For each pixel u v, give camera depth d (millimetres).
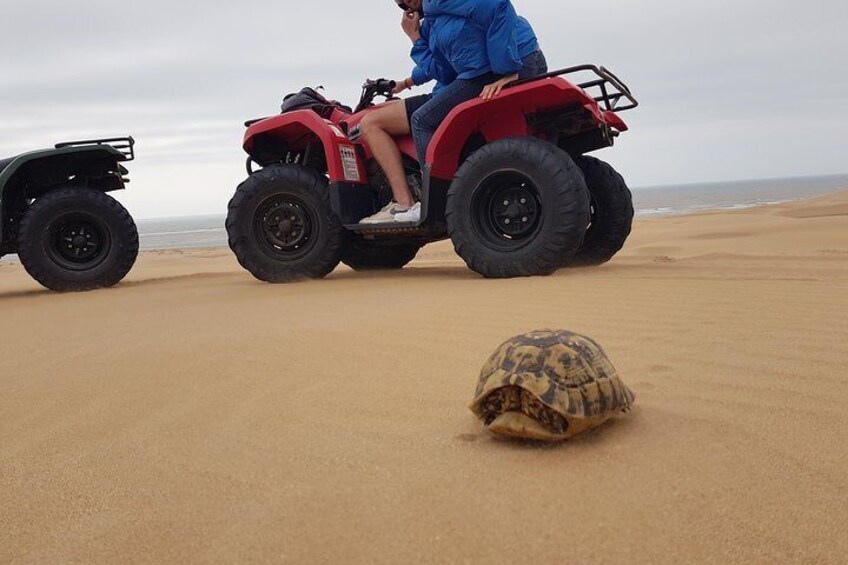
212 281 8023
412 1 6754
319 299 5359
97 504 1948
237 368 3316
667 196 90562
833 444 2027
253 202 6926
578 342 2242
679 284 4973
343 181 6719
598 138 6566
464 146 6562
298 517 1768
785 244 10016
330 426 2443
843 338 3168
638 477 1867
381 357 3357
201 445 2348
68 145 7969
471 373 2986
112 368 3469
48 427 2652
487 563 1502
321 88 7422
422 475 1965
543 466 1969
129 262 8023
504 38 5789
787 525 1598
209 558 1609
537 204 5836
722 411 2334
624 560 1485
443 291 5258
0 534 1816
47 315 5555
